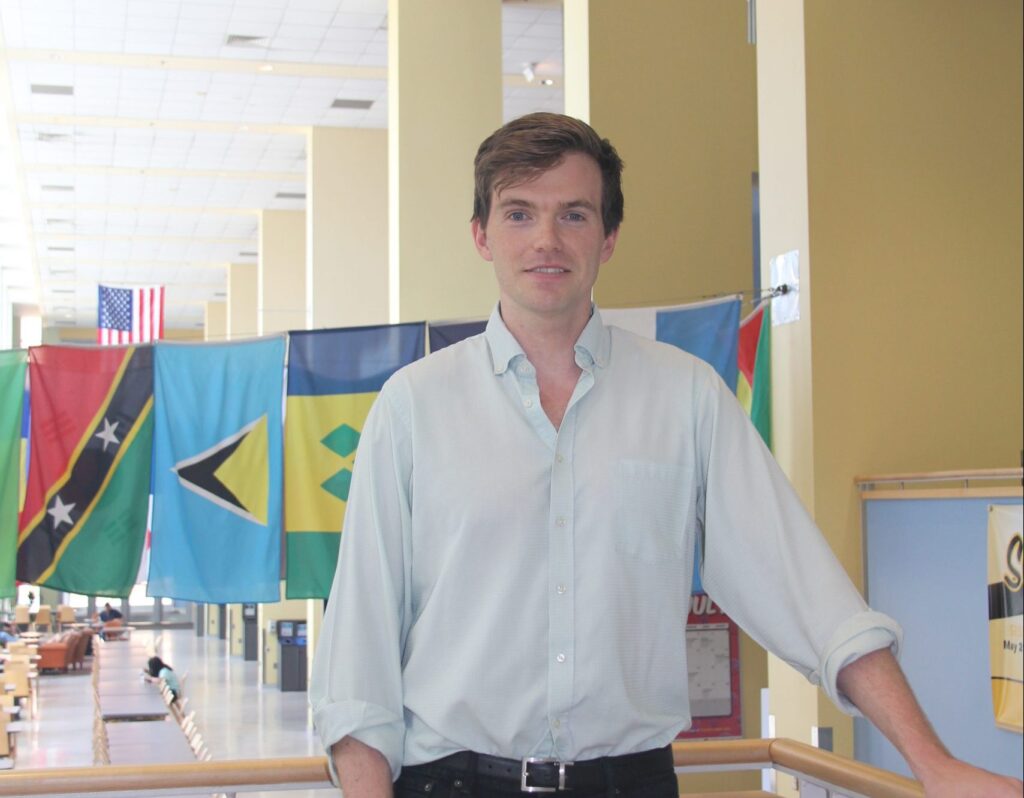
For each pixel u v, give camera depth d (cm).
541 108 1475
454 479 148
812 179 569
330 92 1412
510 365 151
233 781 216
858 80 581
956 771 120
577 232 149
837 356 562
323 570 588
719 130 784
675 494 152
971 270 586
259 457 593
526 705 144
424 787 148
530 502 147
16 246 2197
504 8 1126
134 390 595
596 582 146
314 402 594
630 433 150
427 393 152
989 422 580
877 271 573
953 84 593
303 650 1892
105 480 590
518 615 145
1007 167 596
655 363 155
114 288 1780
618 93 771
